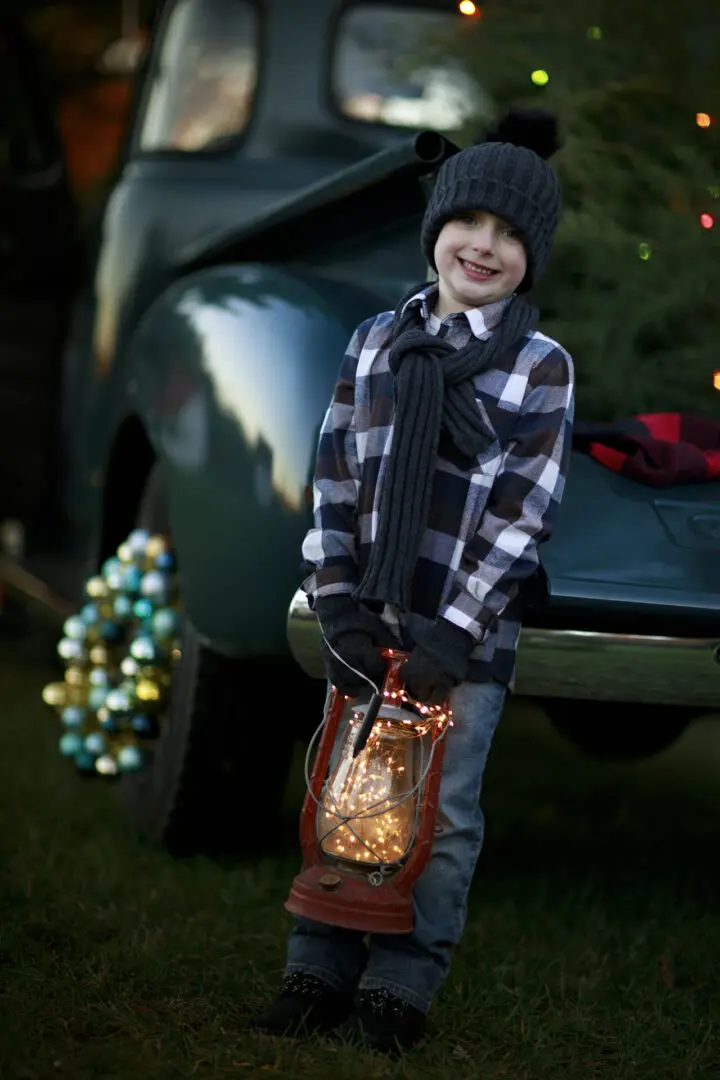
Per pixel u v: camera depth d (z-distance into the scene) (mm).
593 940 3949
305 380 3896
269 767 4336
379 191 3859
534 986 3590
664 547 3527
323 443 3250
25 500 7012
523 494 3057
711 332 4172
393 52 5738
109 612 4711
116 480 4988
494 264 3156
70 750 4809
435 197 3215
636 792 5930
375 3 5754
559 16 4695
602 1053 3264
